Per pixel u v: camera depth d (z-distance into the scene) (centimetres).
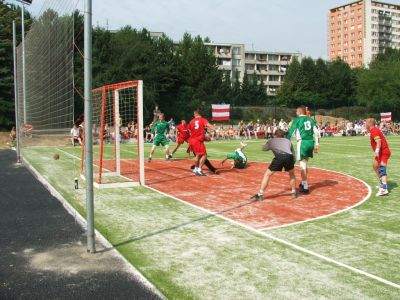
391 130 4944
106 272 510
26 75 2186
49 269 523
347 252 583
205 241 630
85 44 572
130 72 5022
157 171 1451
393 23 13888
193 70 6781
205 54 6969
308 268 520
